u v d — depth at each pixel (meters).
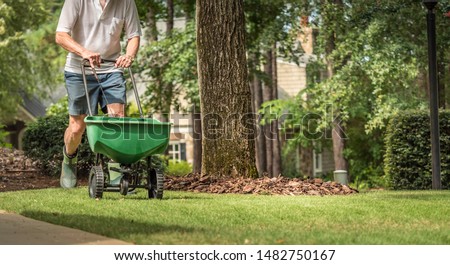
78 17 10.39
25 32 42.50
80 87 10.55
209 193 12.05
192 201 9.79
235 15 13.77
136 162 10.15
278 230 7.29
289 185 12.27
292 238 6.67
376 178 32.38
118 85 10.51
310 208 9.17
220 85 13.70
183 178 13.27
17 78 40.56
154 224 7.53
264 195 11.51
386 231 7.39
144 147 9.82
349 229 7.50
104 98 10.48
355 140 33.31
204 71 13.78
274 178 12.93
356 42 24.77
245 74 13.80
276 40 25.53
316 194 12.02
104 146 9.72
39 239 6.80
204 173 13.75
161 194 10.04
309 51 39.31
